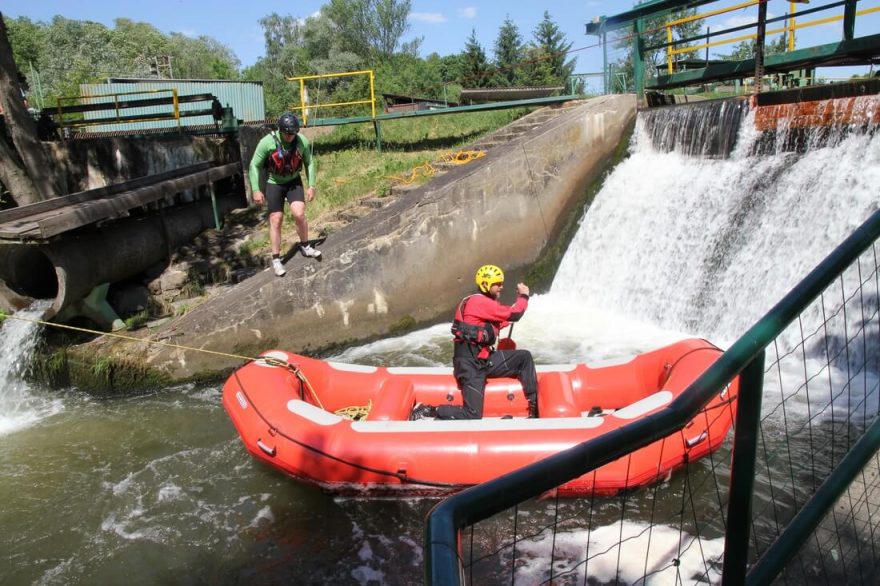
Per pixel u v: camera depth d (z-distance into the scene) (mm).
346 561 4684
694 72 11188
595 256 10758
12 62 10320
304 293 8828
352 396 6305
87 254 8484
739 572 1679
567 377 6004
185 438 6684
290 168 8352
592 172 11102
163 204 11406
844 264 1671
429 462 4945
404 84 27594
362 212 10719
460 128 15000
